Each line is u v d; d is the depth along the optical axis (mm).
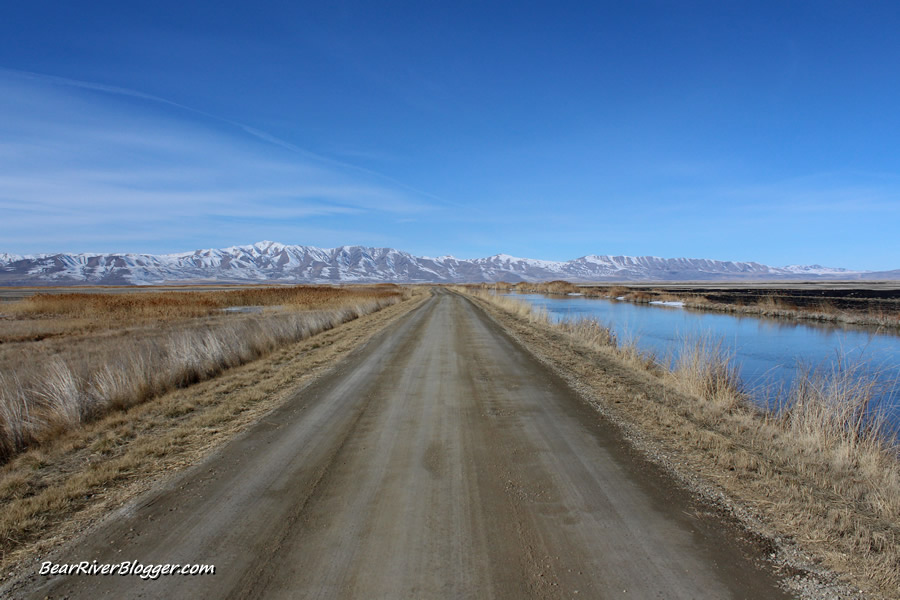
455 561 2895
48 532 3334
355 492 3908
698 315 28797
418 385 8062
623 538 3160
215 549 3064
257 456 4781
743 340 17047
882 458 4938
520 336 15289
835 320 24219
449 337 14953
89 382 7160
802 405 6473
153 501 3797
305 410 6539
